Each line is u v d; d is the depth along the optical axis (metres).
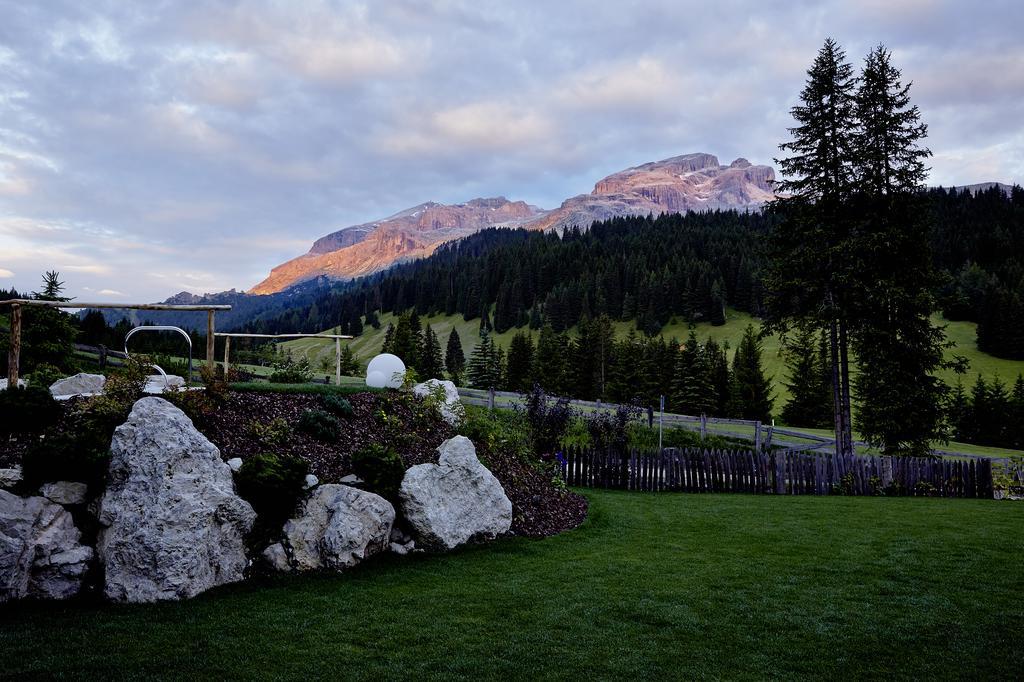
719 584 7.98
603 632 6.28
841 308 21.84
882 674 5.36
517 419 20.20
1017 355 78.94
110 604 6.53
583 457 19.06
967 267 100.31
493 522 10.59
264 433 9.73
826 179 22.81
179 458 7.38
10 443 7.56
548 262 153.50
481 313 157.50
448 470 10.34
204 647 5.61
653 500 15.95
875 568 8.73
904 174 22.00
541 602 7.22
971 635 6.21
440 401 13.92
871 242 21.23
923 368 22.86
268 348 48.81
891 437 24.81
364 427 11.75
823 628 6.41
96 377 11.98
